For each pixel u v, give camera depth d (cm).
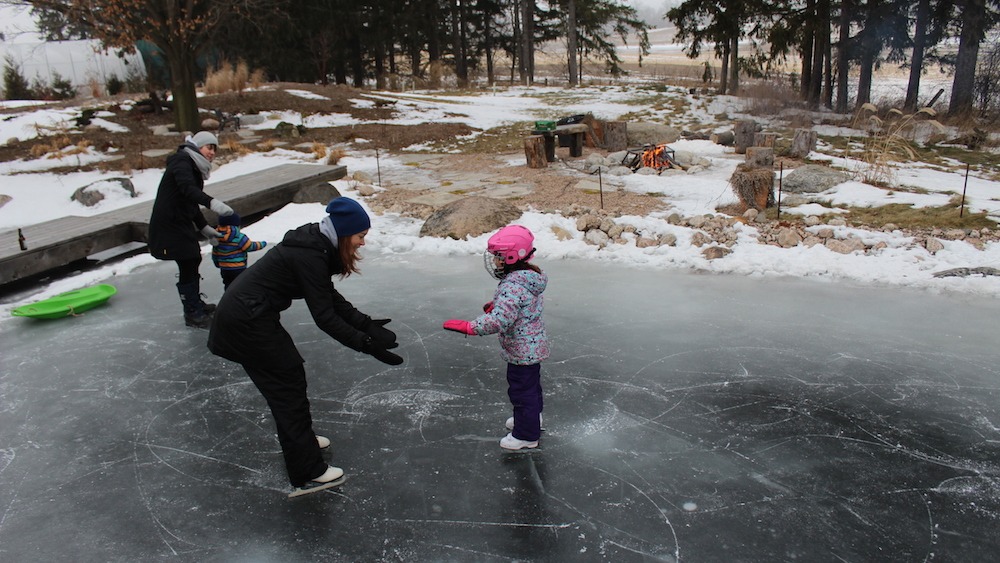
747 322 530
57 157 1275
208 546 298
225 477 351
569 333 520
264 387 316
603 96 2455
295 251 298
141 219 773
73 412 421
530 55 3872
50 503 332
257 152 1362
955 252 657
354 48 3091
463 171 1162
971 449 356
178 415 415
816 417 391
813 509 311
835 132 1634
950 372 440
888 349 475
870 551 284
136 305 603
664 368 457
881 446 361
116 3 1441
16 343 525
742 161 1198
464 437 381
